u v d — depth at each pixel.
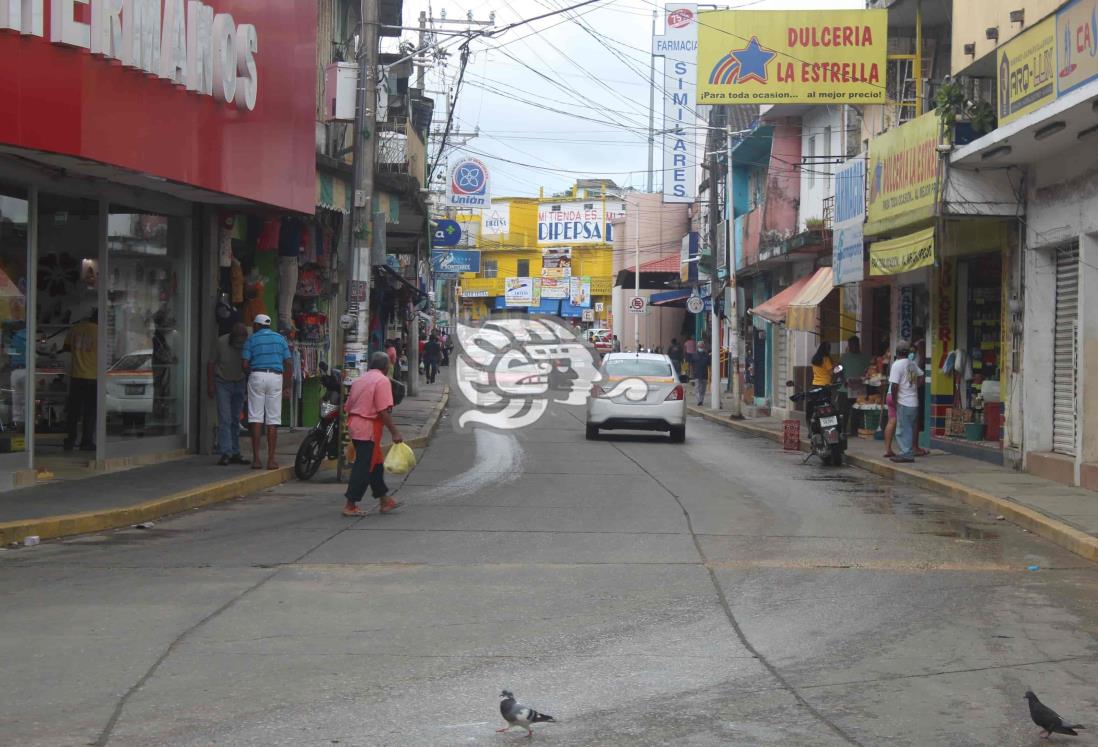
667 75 36.09
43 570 9.48
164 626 7.65
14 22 11.10
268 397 15.48
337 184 20.22
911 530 12.39
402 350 39.28
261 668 6.73
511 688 6.42
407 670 6.74
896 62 23.31
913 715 6.04
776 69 22.59
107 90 12.28
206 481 14.07
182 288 16.55
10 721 5.73
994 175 16.81
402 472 12.95
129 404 15.39
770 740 5.61
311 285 21.70
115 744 5.41
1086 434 15.11
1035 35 14.54
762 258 31.38
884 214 19.48
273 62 16.28
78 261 14.51
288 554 10.34
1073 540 11.24
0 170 12.35
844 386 23.16
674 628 7.86
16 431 13.05
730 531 12.05
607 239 79.25
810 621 8.12
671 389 23.17
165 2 13.16
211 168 14.48
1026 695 5.64
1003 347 17.78
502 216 86.69
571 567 9.95
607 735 5.64
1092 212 14.80
